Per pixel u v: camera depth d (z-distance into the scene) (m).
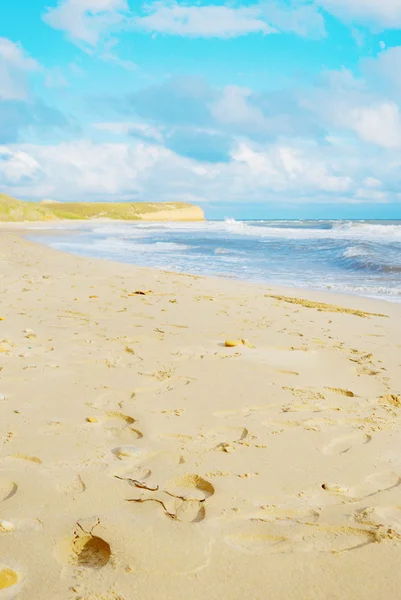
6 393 3.44
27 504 2.13
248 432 2.94
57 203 96.50
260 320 6.19
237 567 1.76
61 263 13.05
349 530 1.99
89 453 2.62
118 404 3.31
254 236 27.08
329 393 3.64
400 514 2.11
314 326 5.92
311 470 2.49
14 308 6.50
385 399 3.52
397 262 12.59
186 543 1.89
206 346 4.84
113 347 4.71
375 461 2.60
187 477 2.40
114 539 1.90
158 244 22.66
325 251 16.61
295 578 1.71
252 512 2.11
